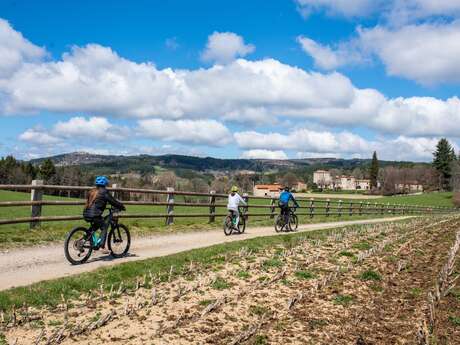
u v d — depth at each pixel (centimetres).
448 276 1058
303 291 855
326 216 3062
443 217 3722
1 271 811
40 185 1200
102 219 945
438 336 656
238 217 1605
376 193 12131
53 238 1165
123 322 621
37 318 601
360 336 639
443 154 11931
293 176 14325
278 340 614
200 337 597
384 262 1204
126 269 859
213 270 962
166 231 1519
